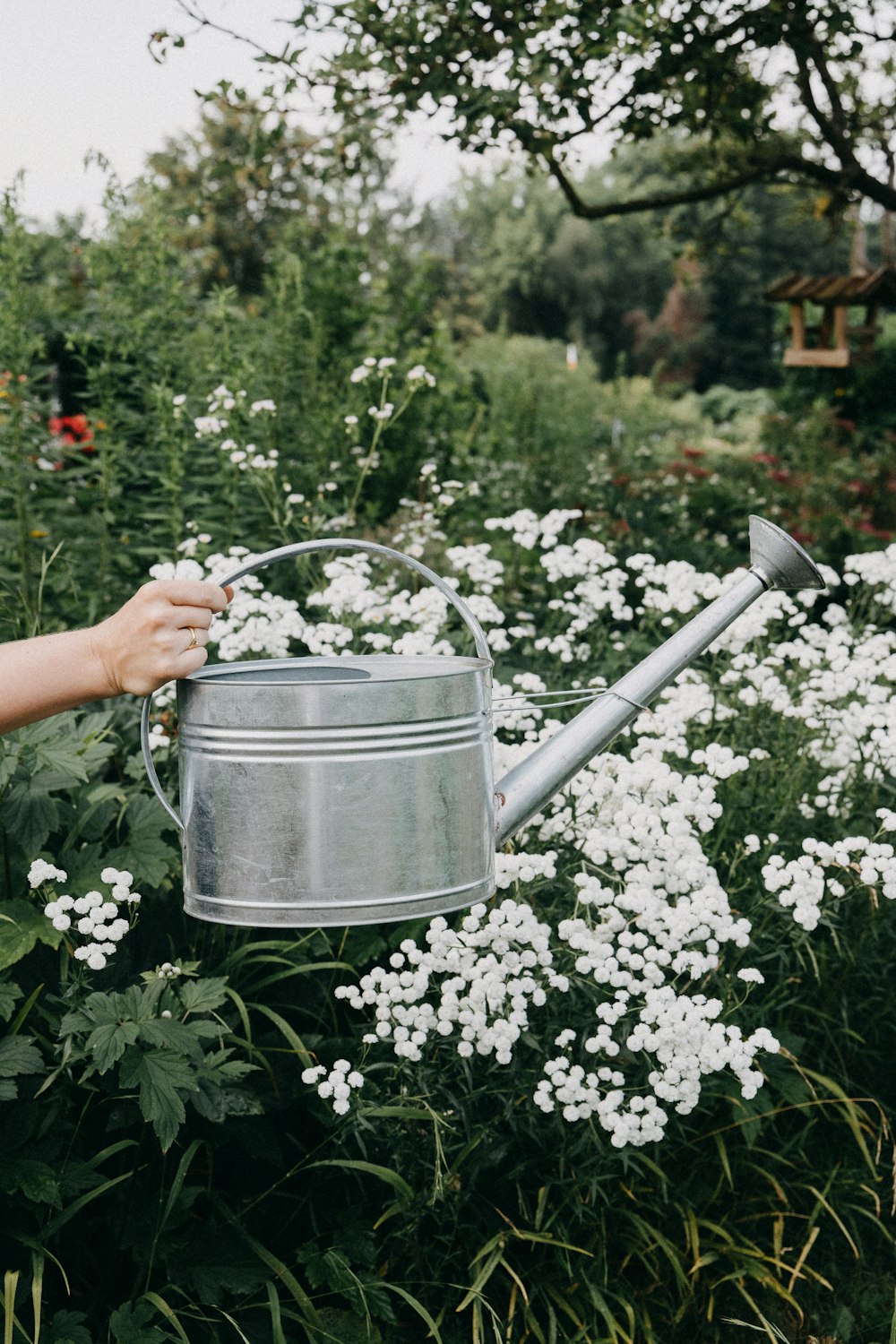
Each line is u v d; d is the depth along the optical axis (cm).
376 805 135
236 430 363
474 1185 221
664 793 216
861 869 214
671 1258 217
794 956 250
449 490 430
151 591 136
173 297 447
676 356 3042
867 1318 233
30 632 286
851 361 801
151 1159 206
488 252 3256
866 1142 259
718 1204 241
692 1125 238
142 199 466
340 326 554
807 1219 238
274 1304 193
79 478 407
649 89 467
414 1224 208
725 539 578
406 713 136
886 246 788
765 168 529
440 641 278
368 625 283
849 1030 247
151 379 423
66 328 568
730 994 218
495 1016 205
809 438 960
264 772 135
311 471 399
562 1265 216
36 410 381
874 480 945
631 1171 228
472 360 1491
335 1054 221
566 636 299
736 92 502
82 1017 181
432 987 220
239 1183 220
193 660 135
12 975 209
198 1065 192
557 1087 207
